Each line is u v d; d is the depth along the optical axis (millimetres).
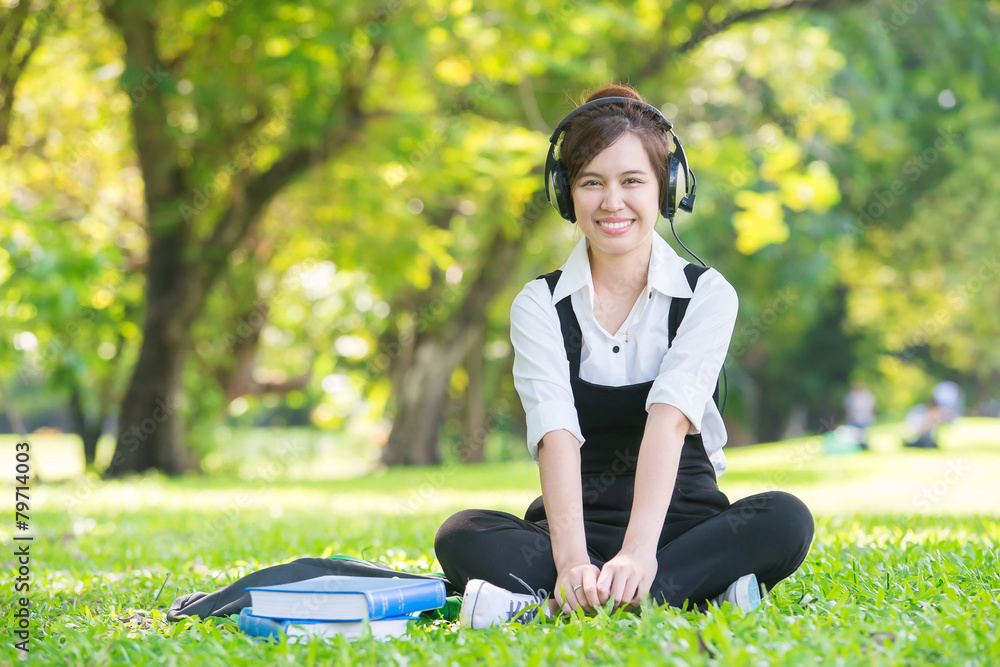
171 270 15539
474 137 14211
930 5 19125
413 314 22781
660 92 17125
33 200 15633
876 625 2893
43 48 14297
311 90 12883
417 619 3316
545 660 2582
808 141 20297
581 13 12820
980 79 20469
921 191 25281
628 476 3562
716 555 3215
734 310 3582
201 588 4402
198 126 14219
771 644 2619
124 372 20000
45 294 12180
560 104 15961
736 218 16297
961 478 13234
